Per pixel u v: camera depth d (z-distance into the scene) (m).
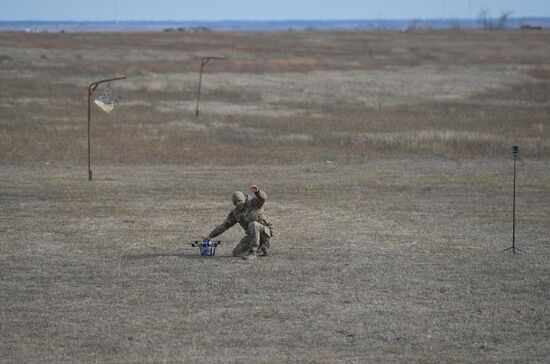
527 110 170.12
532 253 60.78
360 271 55.41
